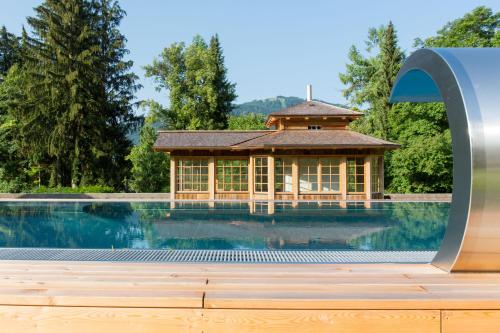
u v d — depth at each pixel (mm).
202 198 19500
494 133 2867
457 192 3119
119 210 14758
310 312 2619
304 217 12508
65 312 2693
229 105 39250
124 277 3115
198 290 2805
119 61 31047
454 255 3113
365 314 2613
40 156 27719
